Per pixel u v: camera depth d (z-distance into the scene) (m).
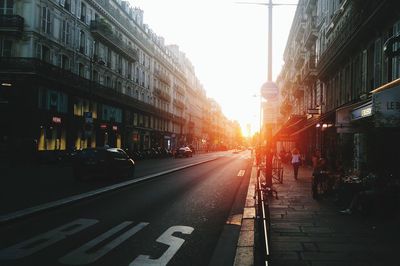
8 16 34.84
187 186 18.19
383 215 9.86
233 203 13.16
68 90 40.84
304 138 42.38
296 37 51.91
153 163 41.28
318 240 7.46
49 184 17.39
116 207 11.63
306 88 43.84
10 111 34.69
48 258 6.46
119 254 6.81
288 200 13.01
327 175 13.71
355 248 6.89
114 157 20.69
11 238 7.70
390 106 7.70
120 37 56.56
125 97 54.97
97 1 48.31
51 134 38.41
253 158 62.44
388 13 17.55
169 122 84.06
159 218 10.13
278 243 7.24
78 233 8.25
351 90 24.59
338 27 28.33
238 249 7.14
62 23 40.56
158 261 6.48
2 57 34.78
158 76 75.00
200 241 7.88
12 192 14.23
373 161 15.66
